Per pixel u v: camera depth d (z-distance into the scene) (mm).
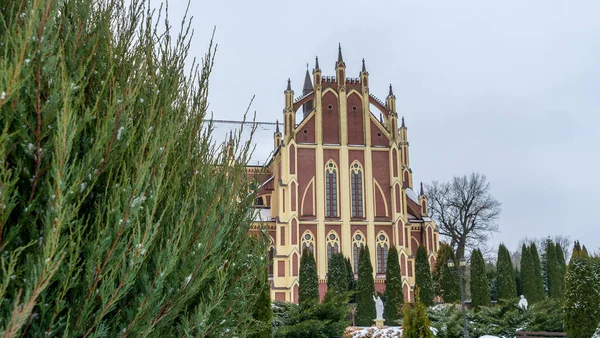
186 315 5184
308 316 24578
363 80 59812
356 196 57094
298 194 55281
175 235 4691
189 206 5309
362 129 58750
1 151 3727
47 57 4383
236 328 5930
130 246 4414
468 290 54969
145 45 6102
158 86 5867
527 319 30141
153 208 4402
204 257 5066
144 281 4488
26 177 4199
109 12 5711
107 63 5406
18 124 4152
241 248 6508
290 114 56656
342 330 24594
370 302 44812
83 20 5305
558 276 49812
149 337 4680
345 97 58781
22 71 4074
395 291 44812
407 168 66188
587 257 25234
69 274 3928
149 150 4848
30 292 3525
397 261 45844
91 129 4812
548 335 25141
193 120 6301
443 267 45656
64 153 3902
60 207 3779
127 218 4312
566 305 25188
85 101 5105
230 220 6367
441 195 78250
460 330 28359
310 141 57156
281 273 53031
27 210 4059
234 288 6004
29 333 3996
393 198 56938
